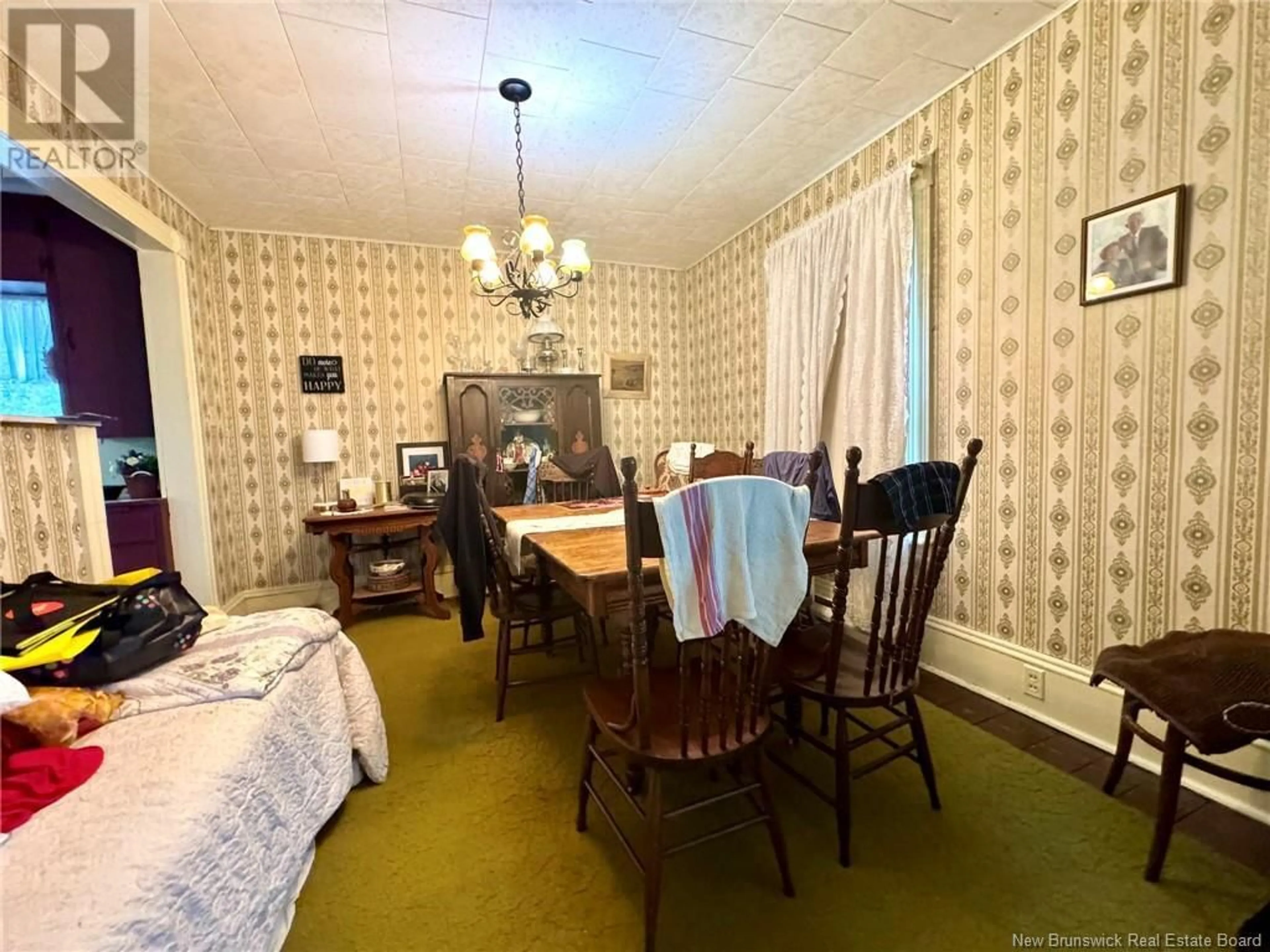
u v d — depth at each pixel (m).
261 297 3.57
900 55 2.09
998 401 2.17
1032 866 1.40
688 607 1.13
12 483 1.54
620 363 4.48
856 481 1.34
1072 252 1.90
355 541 3.82
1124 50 1.73
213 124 2.35
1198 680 1.35
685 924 1.26
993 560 2.23
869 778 1.77
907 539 2.51
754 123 2.51
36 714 1.09
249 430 3.58
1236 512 1.56
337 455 3.59
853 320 2.76
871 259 2.62
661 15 1.84
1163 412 1.70
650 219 3.60
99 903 0.78
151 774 1.03
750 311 3.79
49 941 0.73
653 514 1.12
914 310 2.47
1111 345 1.82
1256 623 1.54
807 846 1.49
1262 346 1.49
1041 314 2.01
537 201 3.26
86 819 0.92
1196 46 1.57
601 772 1.85
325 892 1.37
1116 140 1.76
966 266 2.27
